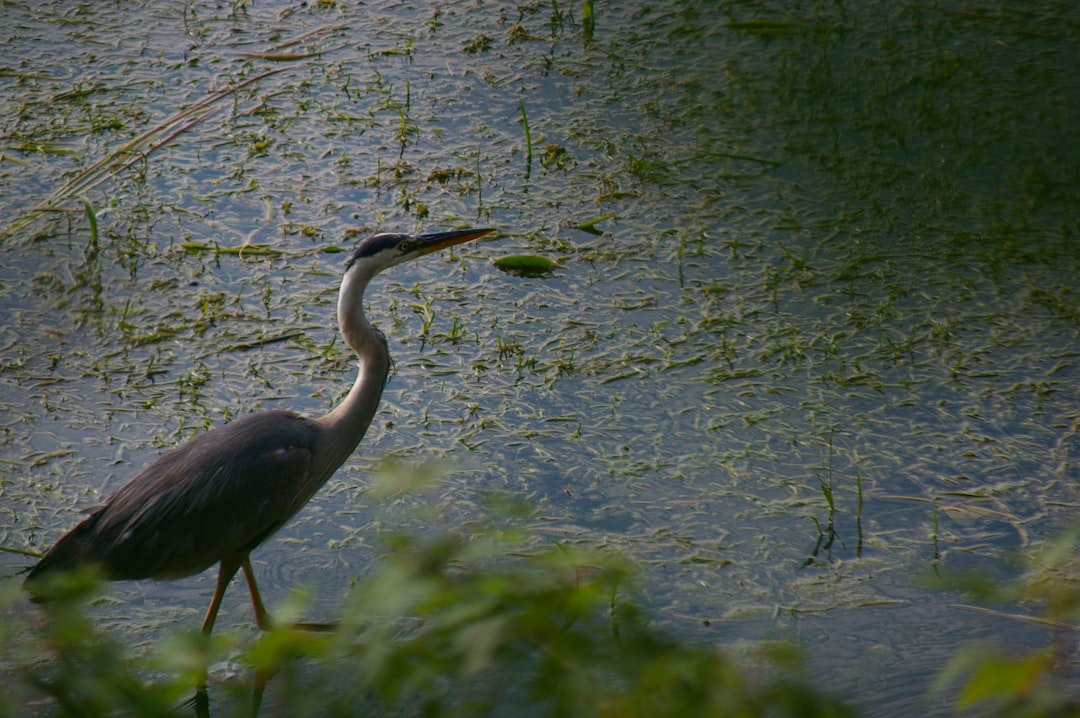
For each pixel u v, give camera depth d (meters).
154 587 9.34
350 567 9.41
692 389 11.65
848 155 16.08
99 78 16.83
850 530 9.84
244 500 8.65
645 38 19.03
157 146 15.38
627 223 14.51
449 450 10.67
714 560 9.47
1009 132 16.55
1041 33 19.25
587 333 12.45
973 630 8.77
